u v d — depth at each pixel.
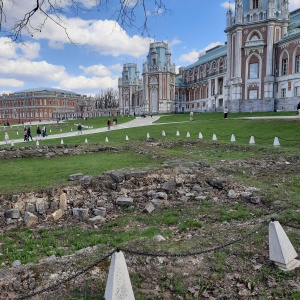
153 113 102.75
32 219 9.70
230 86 65.38
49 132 53.03
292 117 36.31
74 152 23.23
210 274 5.69
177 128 39.22
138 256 6.14
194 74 108.12
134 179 12.50
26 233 8.96
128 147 24.03
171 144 26.00
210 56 103.44
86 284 5.31
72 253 7.07
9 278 5.50
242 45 62.91
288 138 25.11
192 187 12.34
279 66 60.22
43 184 12.05
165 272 5.70
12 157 21.92
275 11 59.66
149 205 10.37
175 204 10.89
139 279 5.51
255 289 5.37
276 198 10.20
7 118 157.12
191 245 6.58
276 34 60.31
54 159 21.44
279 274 5.68
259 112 57.34
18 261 6.98
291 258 5.89
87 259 6.05
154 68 104.75
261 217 8.62
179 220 9.30
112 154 22.55
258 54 61.53
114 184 12.20
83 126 63.41
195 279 5.56
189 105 112.00
